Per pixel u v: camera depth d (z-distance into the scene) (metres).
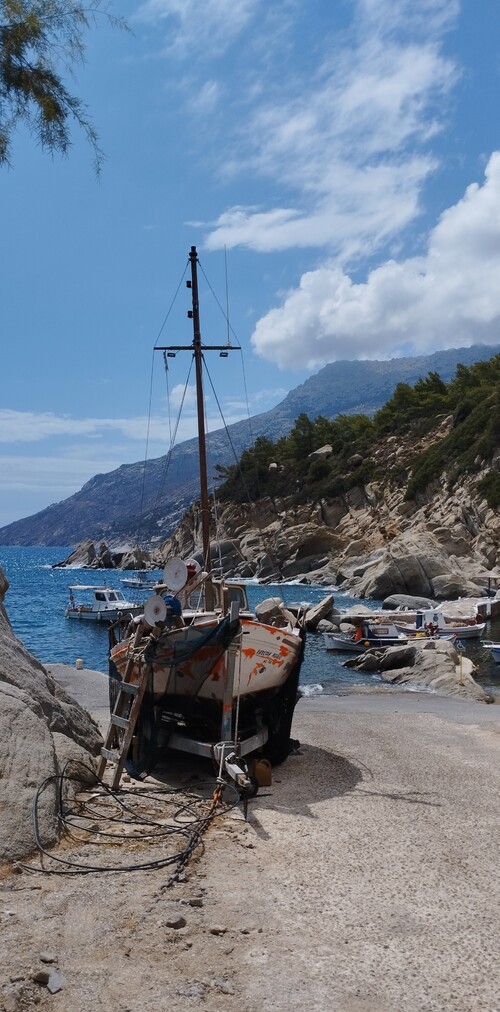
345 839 7.92
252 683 11.10
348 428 133.00
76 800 8.78
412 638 33.88
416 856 7.44
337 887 6.64
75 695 19.00
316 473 110.31
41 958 5.17
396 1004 4.78
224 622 10.08
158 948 5.41
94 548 183.62
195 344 18.66
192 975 5.05
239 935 5.66
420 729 14.95
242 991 4.88
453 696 22.80
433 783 10.28
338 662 32.00
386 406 127.94
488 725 15.47
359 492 101.56
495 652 31.88
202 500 17.95
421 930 5.82
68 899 6.17
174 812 8.85
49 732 8.78
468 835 8.09
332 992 4.90
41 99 8.91
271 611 12.82
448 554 73.06
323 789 9.97
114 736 10.36
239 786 9.04
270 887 6.61
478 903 6.34
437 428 106.12
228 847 7.64
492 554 71.75
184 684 10.98
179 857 7.21
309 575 83.62
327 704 20.22
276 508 110.19
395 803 9.29
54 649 42.28
